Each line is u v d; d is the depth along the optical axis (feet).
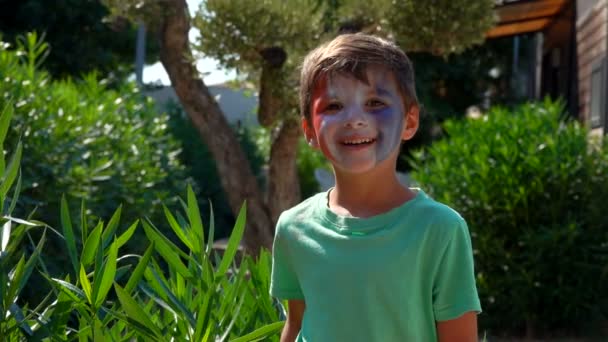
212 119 24.90
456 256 6.57
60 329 7.48
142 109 30.04
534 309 23.71
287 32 22.67
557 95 43.01
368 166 6.58
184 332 8.02
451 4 23.54
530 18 43.37
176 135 43.16
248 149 49.98
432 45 24.30
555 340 23.56
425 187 25.43
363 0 23.68
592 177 23.41
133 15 23.54
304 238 6.93
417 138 60.95
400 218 6.61
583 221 23.39
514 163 23.73
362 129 6.57
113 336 8.04
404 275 6.48
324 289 6.70
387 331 6.52
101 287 7.22
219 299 8.33
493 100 66.69
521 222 23.82
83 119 20.34
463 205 24.07
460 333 6.61
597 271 23.24
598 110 31.71
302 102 7.11
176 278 8.68
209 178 42.70
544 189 23.63
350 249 6.65
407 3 23.41
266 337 7.89
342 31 23.58
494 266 23.88
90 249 7.57
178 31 23.45
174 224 8.41
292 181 25.66
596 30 32.42
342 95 6.66
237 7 22.45
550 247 23.15
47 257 16.12
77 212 17.26
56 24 59.16
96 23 59.77
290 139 25.07
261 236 25.61
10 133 16.80
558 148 23.77
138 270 7.38
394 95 6.72
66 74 60.70
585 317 23.88
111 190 19.81
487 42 65.31
